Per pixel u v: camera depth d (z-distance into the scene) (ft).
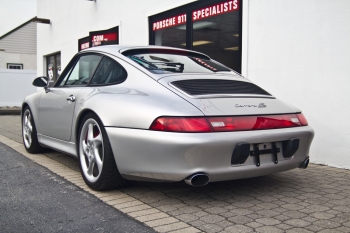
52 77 44.83
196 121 9.10
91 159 11.32
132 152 9.70
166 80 10.63
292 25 16.19
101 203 10.12
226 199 10.57
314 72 15.42
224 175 9.38
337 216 9.20
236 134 9.39
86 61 13.60
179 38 23.59
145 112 9.60
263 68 17.54
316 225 8.59
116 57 12.16
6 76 51.85
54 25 41.88
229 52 19.90
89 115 11.32
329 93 14.94
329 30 14.83
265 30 17.38
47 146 15.12
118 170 10.32
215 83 11.18
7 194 10.88
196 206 9.93
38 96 15.80
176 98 9.76
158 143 9.12
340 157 14.71
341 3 14.38
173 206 9.92
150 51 12.82
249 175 9.89
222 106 9.77
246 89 11.45
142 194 10.96
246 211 9.53
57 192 11.10
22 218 9.00
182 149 8.89
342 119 14.56
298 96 16.07
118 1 28.99
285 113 10.78
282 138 10.23
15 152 17.52
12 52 86.38
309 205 10.04
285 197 10.78
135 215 9.21
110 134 10.17
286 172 14.01
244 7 18.34
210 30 21.16
